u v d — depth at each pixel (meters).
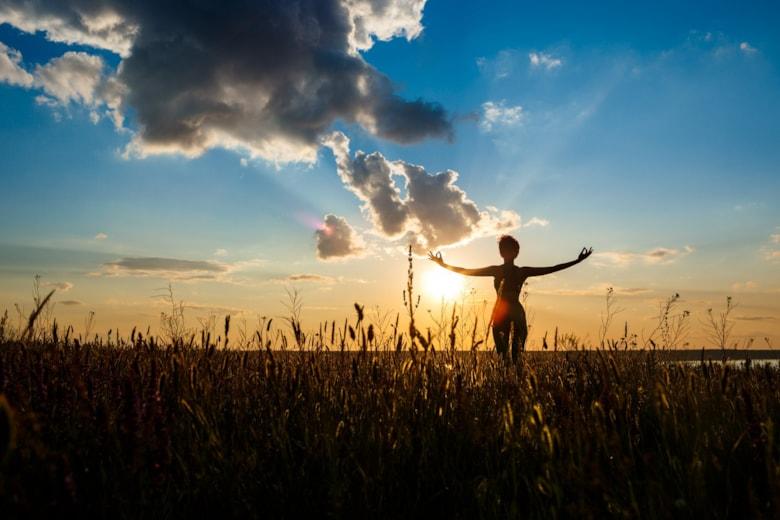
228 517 2.34
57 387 2.67
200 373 3.57
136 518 2.14
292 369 3.66
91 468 2.25
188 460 2.61
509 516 2.22
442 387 3.36
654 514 2.00
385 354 4.14
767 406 3.25
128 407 2.27
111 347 4.50
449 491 2.55
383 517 2.36
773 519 1.97
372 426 2.79
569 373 4.22
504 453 2.81
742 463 2.41
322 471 2.56
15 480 1.62
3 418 1.15
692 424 2.49
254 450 2.72
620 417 2.71
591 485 2.04
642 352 5.41
